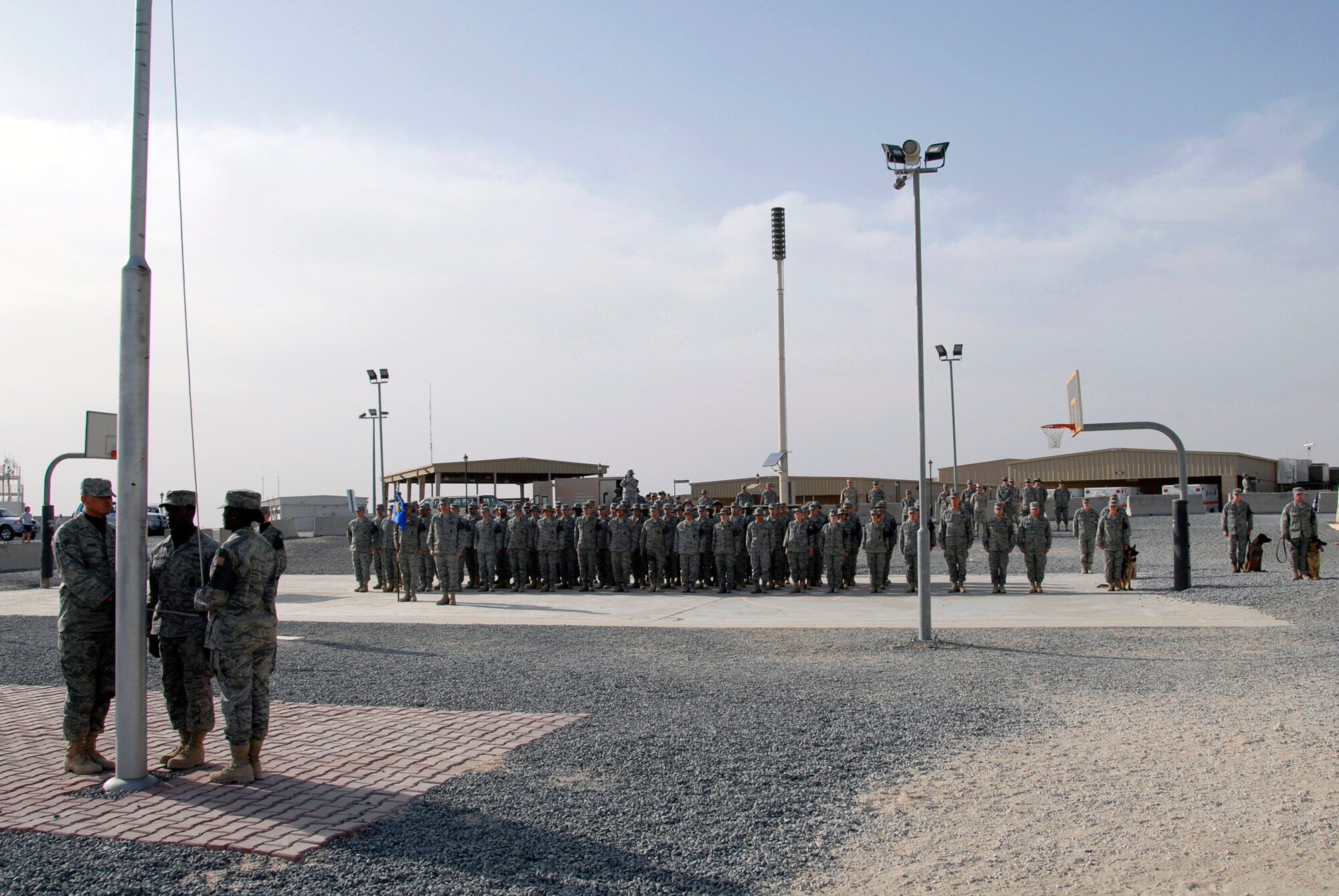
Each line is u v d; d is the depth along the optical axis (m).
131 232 6.76
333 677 11.20
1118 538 20.05
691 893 4.83
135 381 6.68
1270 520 40.22
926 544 13.20
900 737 7.82
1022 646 12.83
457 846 5.48
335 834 5.66
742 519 23.72
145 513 6.75
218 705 9.49
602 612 18.56
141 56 6.85
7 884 5.01
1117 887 4.81
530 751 7.54
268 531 7.56
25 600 23.17
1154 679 10.15
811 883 4.95
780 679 10.59
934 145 13.55
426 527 24.11
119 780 6.64
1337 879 4.82
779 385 39.12
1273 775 6.53
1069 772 6.77
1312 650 11.68
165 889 4.93
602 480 37.88
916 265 13.59
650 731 8.13
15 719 9.22
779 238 39.25
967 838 5.55
